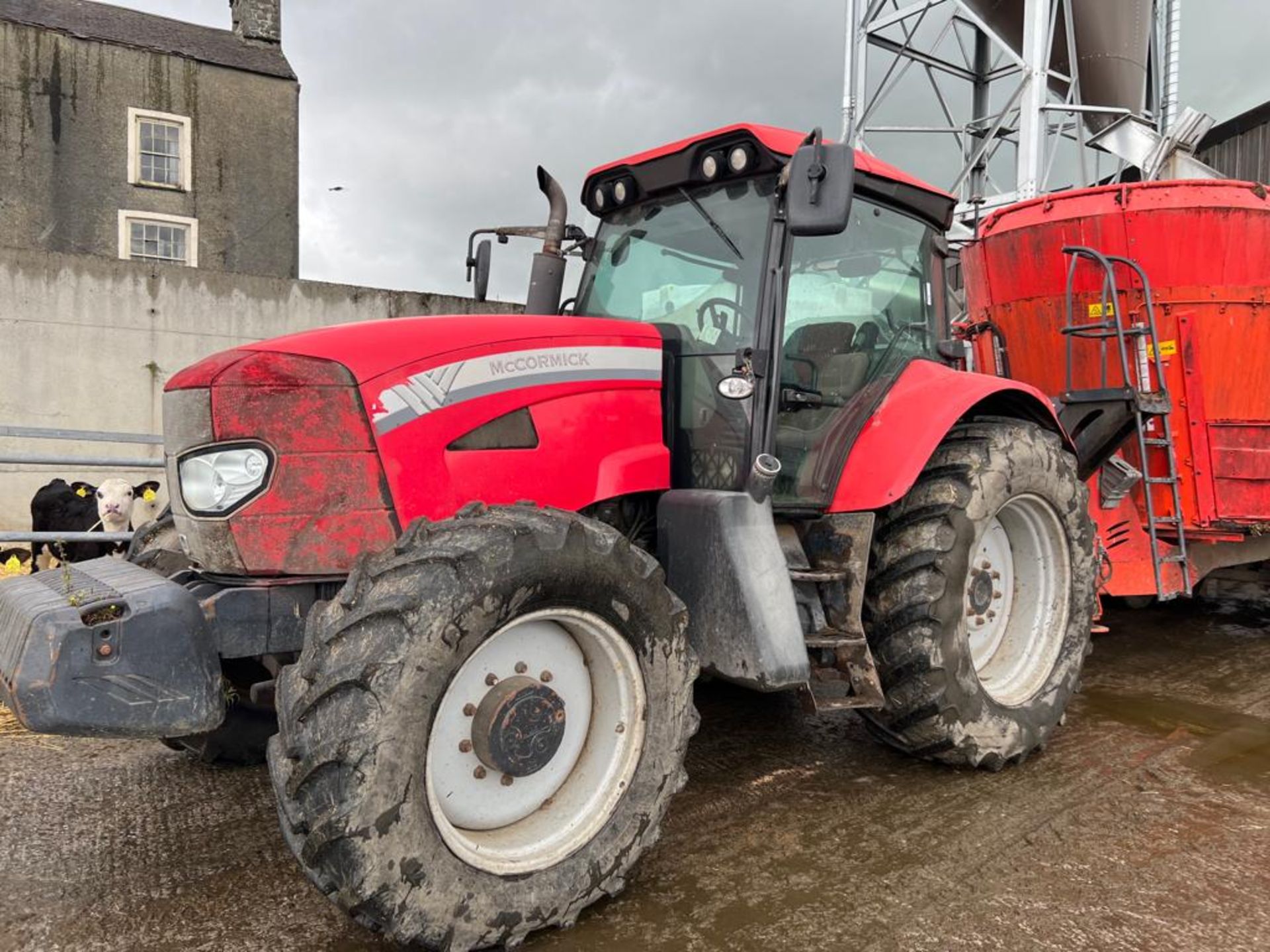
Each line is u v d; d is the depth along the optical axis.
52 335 8.95
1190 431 4.46
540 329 2.70
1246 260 4.32
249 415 2.32
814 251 3.21
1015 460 3.27
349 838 1.90
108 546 6.61
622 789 2.37
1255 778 3.25
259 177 21.95
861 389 3.33
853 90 9.75
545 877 2.19
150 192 20.73
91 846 2.71
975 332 5.21
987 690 3.32
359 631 2.00
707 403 2.98
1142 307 4.48
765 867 2.60
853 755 3.50
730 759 3.46
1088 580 3.60
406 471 2.40
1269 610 5.98
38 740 3.58
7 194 19.44
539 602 2.18
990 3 9.23
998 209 5.06
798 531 3.21
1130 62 8.69
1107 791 3.13
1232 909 2.36
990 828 2.84
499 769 2.20
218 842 2.74
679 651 2.45
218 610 2.28
